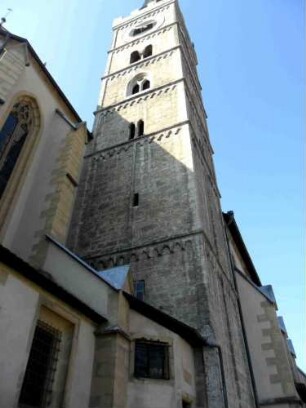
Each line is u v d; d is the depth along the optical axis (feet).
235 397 53.06
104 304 41.01
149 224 69.31
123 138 93.40
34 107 60.54
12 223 49.44
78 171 60.08
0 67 49.80
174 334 45.34
